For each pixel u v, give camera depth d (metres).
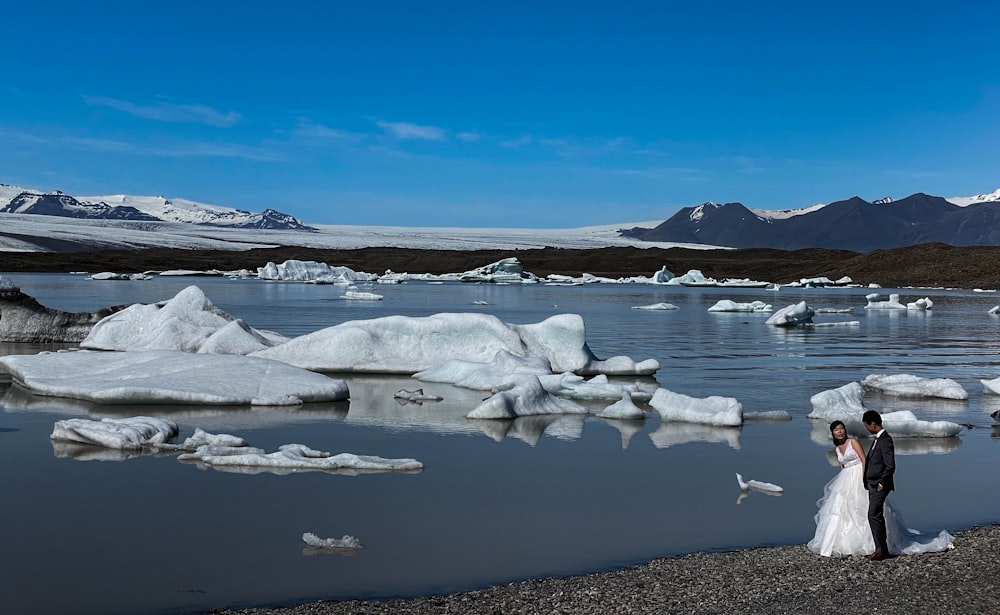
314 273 90.12
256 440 11.73
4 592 6.34
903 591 6.27
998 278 86.25
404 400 15.39
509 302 52.25
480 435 12.37
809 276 102.69
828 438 12.45
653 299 59.19
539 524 8.12
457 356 19.03
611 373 19.34
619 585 6.44
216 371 15.49
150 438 11.36
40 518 8.07
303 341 19.50
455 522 8.12
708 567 6.84
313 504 8.61
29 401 14.59
